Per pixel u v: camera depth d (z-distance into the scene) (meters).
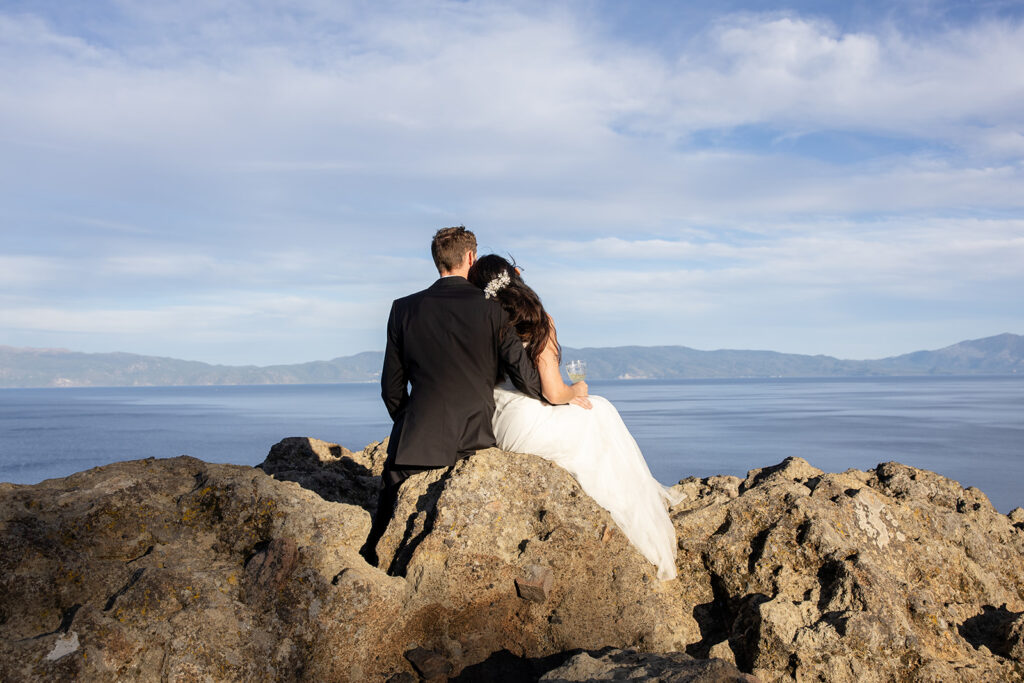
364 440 119.94
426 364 4.48
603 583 4.24
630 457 4.67
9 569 3.42
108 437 138.00
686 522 4.75
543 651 4.11
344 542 3.95
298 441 6.91
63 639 3.15
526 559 4.12
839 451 97.56
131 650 3.23
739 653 4.11
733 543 4.57
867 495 4.88
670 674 3.20
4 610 3.35
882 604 4.07
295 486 4.17
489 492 4.23
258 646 3.45
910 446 103.81
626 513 4.47
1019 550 5.13
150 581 3.44
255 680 3.40
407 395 4.80
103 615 3.30
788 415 184.00
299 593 3.60
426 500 4.30
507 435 4.60
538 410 4.58
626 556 4.31
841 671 3.83
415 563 3.97
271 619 3.55
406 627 3.92
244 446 113.88
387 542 4.23
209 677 3.29
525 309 4.53
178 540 3.83
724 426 147.00
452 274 4.75
